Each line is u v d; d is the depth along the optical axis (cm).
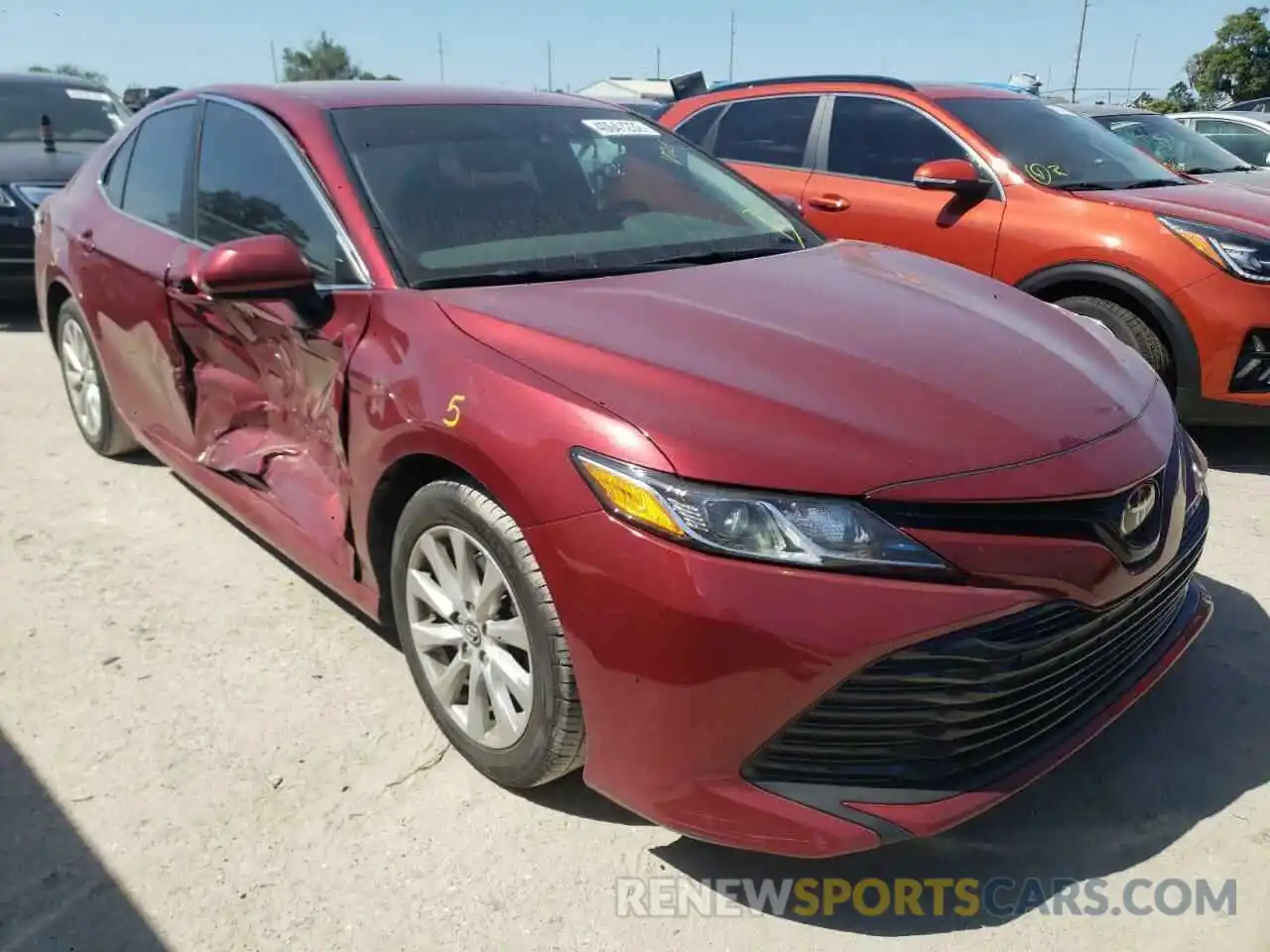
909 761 207
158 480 438
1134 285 459
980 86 591
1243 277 436
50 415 527
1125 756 266
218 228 338
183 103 384
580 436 211
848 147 579
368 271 276
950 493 199
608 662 206
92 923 214
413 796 251
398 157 306
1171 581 246
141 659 306
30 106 850
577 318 246
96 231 409
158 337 363
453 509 238
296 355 295
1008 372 238
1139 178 534
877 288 287
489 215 298
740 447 202
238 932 212
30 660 305
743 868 231
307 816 244
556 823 242
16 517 400
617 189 332
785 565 194
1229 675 300
